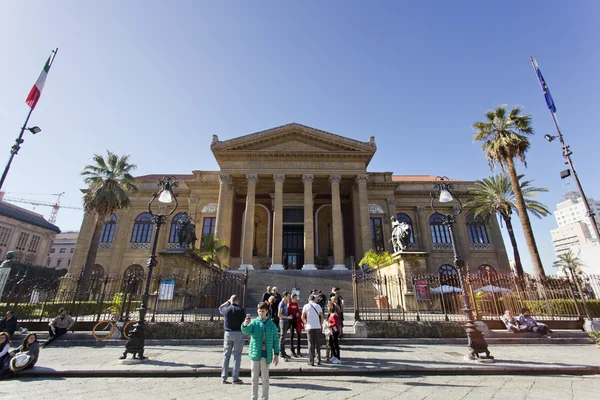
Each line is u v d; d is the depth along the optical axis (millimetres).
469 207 36781
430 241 35594
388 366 8039
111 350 10320
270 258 33625
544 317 15000
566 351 10375
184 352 9750
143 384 6789
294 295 9742
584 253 43781
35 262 58750
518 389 6469
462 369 7801
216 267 21844
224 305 7574
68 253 84875
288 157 30969
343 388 6461
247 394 6074
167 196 10227
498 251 35438
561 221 116500
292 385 6680
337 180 30375
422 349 10320
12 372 7316
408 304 16109
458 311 16203
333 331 8508
